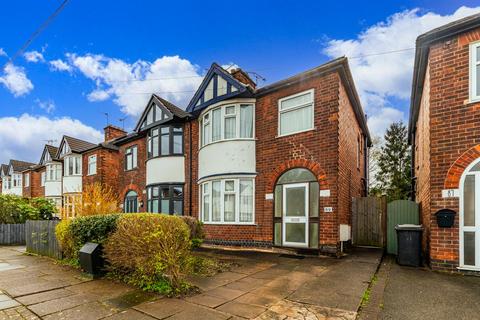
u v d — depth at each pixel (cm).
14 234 1287
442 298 492
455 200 671
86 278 638
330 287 554
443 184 690
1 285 585
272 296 503
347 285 566
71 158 2405
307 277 633
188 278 629
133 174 1792
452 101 696
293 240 992
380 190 2866
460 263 658
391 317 417
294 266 753
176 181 1439
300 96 1038
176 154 1459
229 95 1159
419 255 749
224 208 1162
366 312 436
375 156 3189
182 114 1512
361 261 812
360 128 1490
